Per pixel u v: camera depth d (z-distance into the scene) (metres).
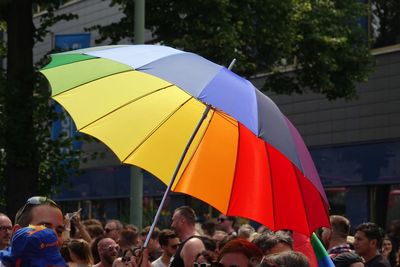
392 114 25.50
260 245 8.31
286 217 7.03
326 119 27.50
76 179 36.72
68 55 7.10
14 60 20.09
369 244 11.30
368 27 26.25
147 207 31.95
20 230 5.30
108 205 35.12
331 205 27.27
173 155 7.20
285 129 6.35
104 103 6.95
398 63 25.45
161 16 20.81
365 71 24.45
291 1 21.61
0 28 23.84
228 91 6.32
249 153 7.18
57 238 5.33
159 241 12.03
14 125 19.64
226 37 20.16
